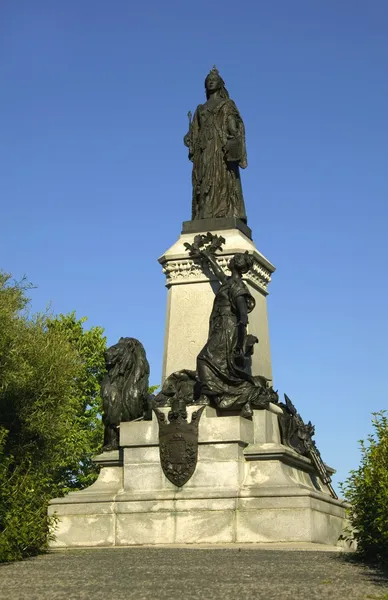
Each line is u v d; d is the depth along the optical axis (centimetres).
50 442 4644
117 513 3353
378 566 2517
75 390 6606
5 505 2825
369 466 2728
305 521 3178
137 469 3394
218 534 3241
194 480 3322
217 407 3403
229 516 3241
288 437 3516
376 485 2670
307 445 3553
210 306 3722
